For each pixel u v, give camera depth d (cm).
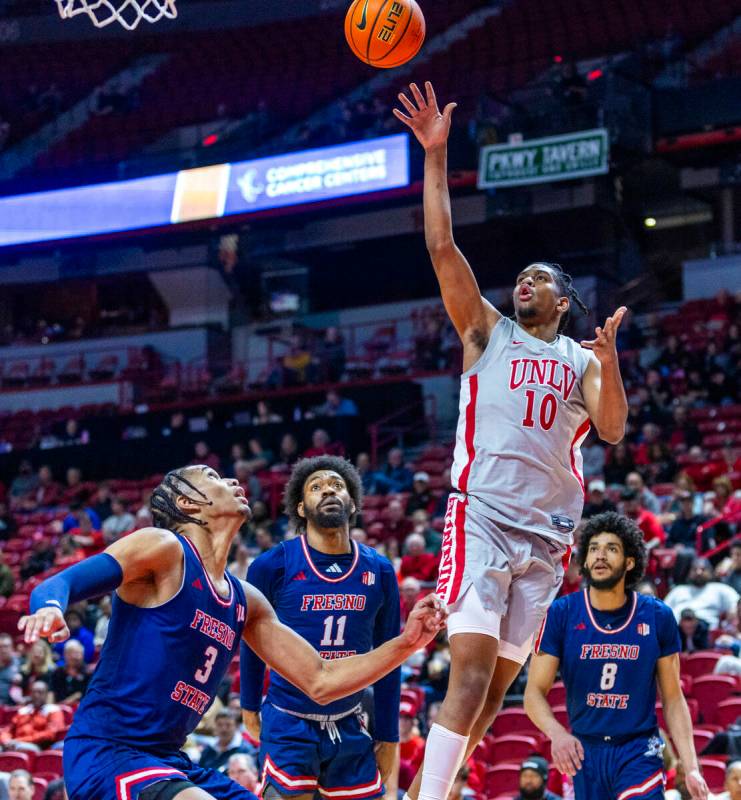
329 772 595
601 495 1412
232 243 2886
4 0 3133
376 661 423
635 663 602
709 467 1719
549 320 484
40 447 2380
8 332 3058
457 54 2773
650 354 2284
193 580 412
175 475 432
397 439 2267
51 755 1127
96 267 3016
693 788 576
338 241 2761
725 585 1232
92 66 3106
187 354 2822
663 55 2414
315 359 2494
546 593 465
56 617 363
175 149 2628
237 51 3009
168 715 407
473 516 459
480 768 1019
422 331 2555
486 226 2630
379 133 2380
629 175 2558
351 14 530
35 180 2666
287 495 631
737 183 2444
